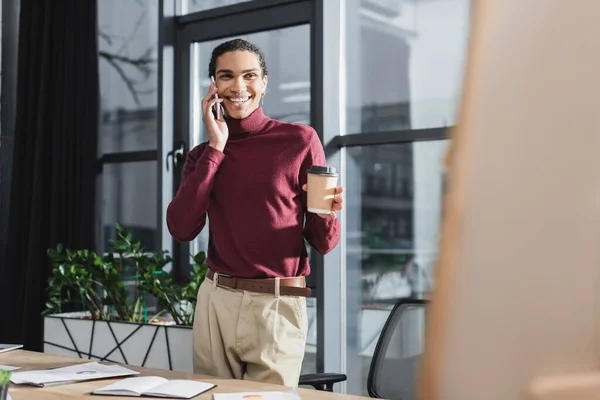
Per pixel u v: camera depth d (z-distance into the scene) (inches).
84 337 118.3
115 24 154.7
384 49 123.8
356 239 127.1
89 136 145.7
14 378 60.8
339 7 128.1
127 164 152.2
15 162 152.2
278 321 77.4
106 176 154.3
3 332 152.0
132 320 121.7
